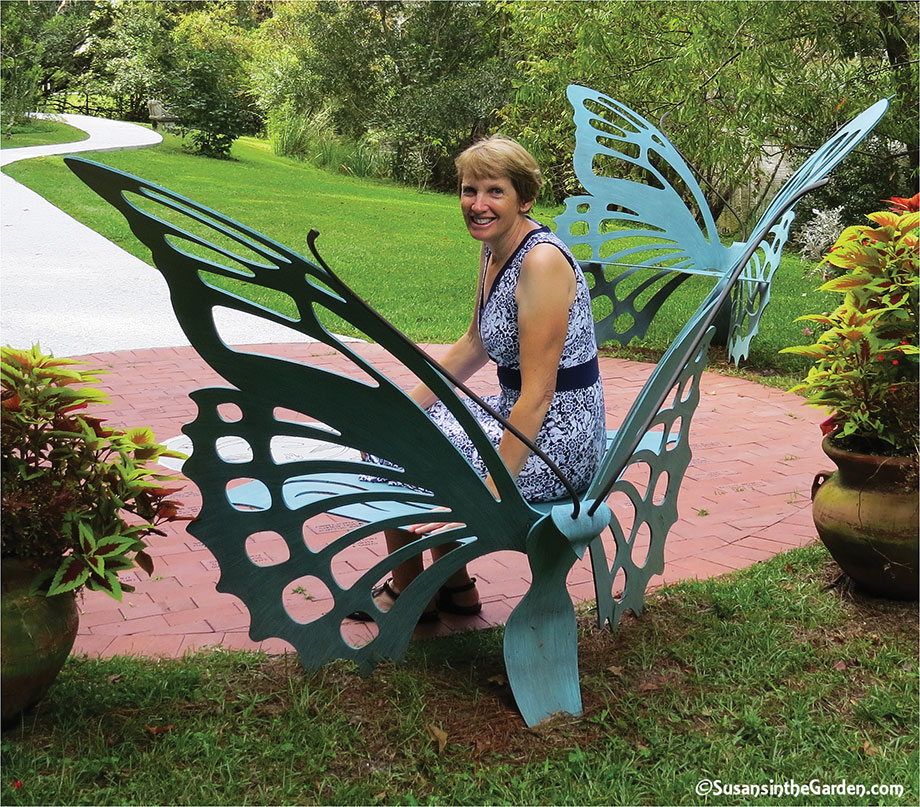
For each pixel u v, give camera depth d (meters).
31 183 15.96
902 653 3.29
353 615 3.49
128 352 7.51
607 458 3.00
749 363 7.68
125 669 3.03
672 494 3.51
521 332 2.95
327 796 2.54
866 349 3.48
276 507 2.79
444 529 2.95
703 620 3.49
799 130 12.20
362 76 25.59
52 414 2.65
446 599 3.54
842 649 3.32
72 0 32.91
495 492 2.97
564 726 2.86
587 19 9.85
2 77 25.23
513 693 2.86
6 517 2.54
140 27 28.08
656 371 3.09
